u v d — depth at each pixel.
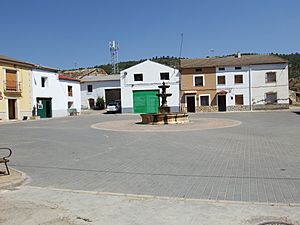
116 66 76.50
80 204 5.78
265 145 12.12
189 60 48.28
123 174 8.08
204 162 9.29
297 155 9.95
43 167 9.17
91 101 60.12
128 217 5.08
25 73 35.75
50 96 40.00
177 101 44.47
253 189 6.45
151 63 44.81
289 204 5.46
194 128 19.38
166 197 6.05
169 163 9.27
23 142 14.83
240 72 43.34
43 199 6.12
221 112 41.19
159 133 17.16
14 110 34.47
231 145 12.34
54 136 17.08
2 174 8.01
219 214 5.07
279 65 42.56
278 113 34.41
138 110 45.28
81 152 11.68
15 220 5.06
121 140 14.68
